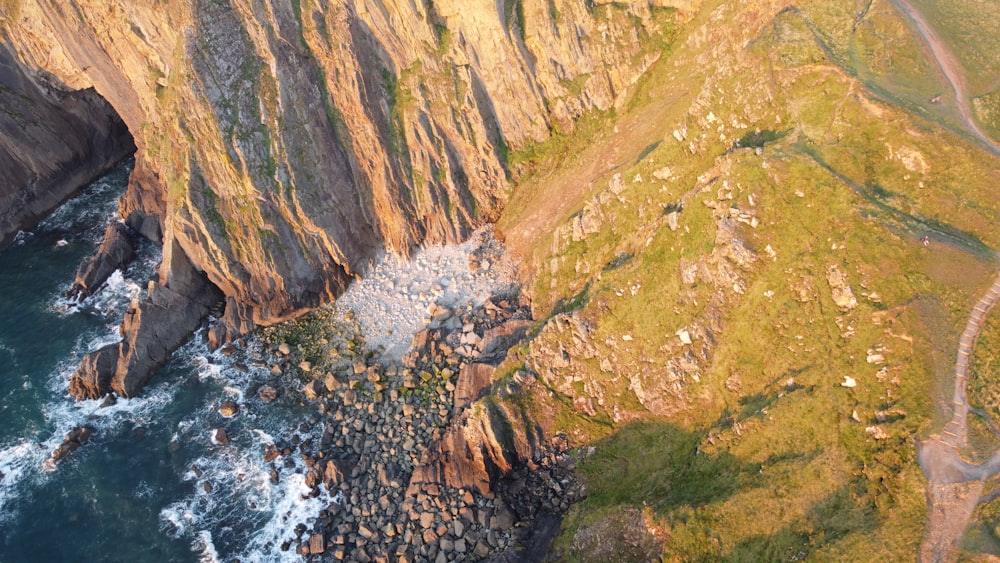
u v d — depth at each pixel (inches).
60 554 1913.1
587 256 2239.2
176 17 2306.8
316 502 1987.0
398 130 2529.5
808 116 1898.4
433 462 1967.3
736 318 1763.0
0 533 1956.2
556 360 2023.9
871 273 1608.0
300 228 2460.6
